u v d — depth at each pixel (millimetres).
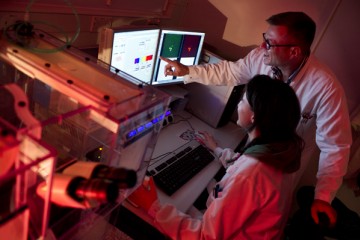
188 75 1726
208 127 1987
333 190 1430
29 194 569
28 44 822
